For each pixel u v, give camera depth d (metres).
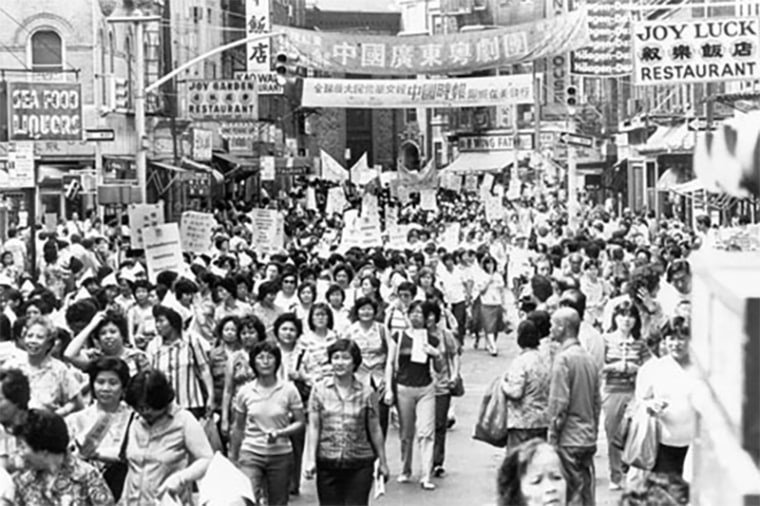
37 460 9.19
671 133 55.06
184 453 11.34
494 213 64.88
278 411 14.65
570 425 14.50
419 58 46.03
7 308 19.25
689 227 53.12
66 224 42.28
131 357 15.70
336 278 25.14
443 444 19.75
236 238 43.34
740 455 2.70
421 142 191.25
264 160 88.94
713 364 3.10
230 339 17.25
